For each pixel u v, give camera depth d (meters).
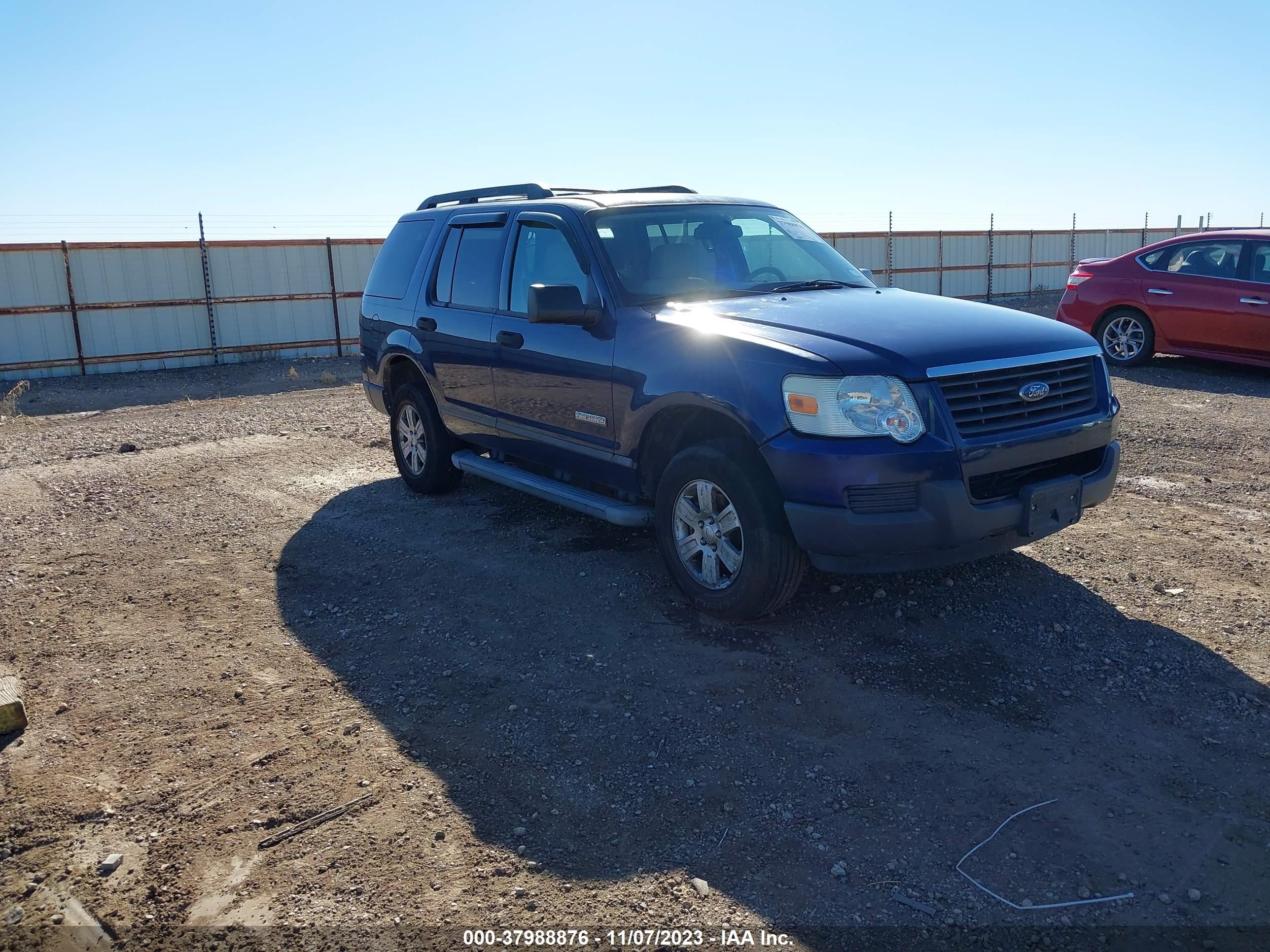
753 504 4.02
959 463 3.74
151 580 5.40
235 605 4.98
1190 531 5.48
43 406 13.91
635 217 5.21
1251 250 10.55
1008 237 29.22
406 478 7.09
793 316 4.31
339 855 2.92
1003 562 5.05
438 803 3.16
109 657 4.39
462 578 5.20
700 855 2.84
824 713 3.62
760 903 2.63
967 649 4.09
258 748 3.55
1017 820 2.95
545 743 3.50
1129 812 2.97
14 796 3.29
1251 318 10.43
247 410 12.02
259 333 19.44
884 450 3.70
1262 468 6.84
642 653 4.18
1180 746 3.33
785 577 4.09
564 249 5.19
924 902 2.61
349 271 20.25
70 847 3.01
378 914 2.65
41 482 7.98
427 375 6.38
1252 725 3.44
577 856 2.87
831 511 3.76
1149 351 11.38
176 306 18.41
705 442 4.32
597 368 4.80
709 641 4.26
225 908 2.71
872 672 3.91
